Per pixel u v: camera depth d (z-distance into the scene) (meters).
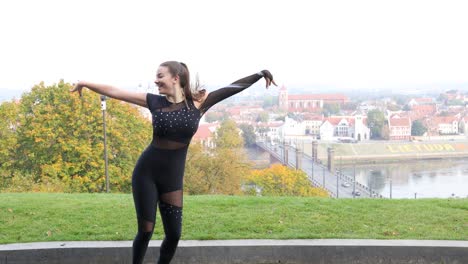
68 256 4.45
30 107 27.69
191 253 4.46
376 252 4.45
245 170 44.25
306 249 4.48
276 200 7.03
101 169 25.44
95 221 5.68
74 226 5.46
